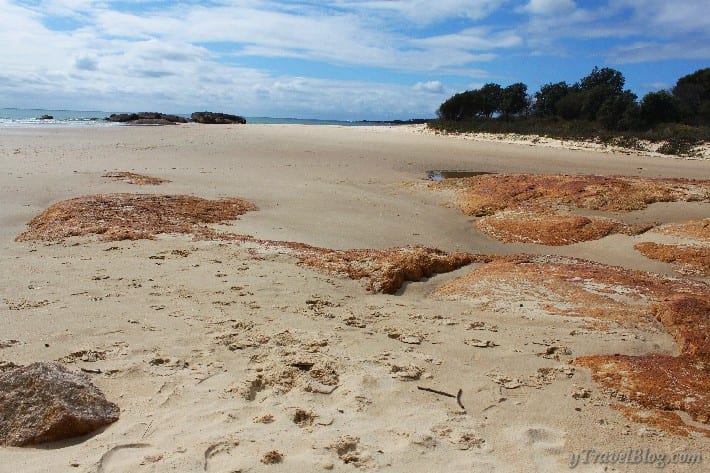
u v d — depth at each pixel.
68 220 9.52
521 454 3.58
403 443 3.62
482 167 20.89
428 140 30.03
